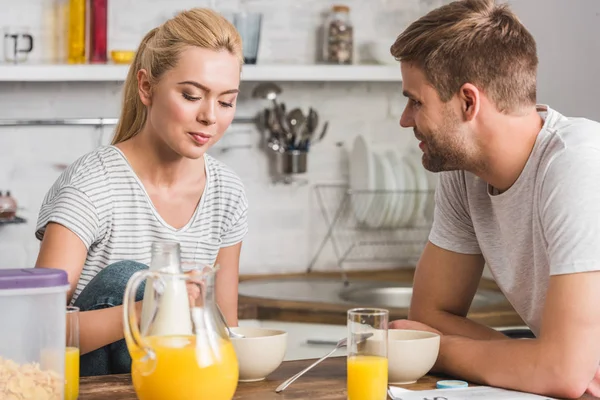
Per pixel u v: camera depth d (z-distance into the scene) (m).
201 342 1.49
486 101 1.85
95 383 1.74
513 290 2.04
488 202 2.07
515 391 1.74
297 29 4.02
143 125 2.25
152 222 2.22
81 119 3.73
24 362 1.41
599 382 1.77
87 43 3.63
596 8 3.21
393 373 1.77
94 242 2.18
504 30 1.85
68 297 2.17
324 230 4.11
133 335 1.49
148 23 3.81
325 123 4.05
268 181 4.00
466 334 2.11
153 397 1.50
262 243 4.02
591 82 3.25
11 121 3.65
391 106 4.18
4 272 1.44
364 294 3.63
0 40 3.59
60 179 2.20
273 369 1.77
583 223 1.75
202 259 2.31
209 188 2.32
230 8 3.92
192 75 2.02
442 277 2.20
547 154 1.86
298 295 3.53
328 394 1.66
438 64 1.85
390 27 4.16
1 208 3.48
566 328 1.73
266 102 3.97
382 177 3.92
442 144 1.90
